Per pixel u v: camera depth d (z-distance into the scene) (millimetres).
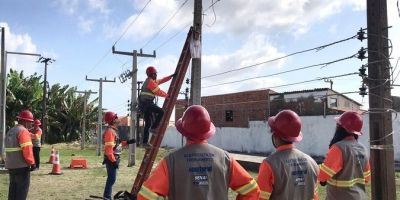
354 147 5047
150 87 10117
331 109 29484
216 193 3451
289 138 4215
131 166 20781
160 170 3410
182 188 3377
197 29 10727
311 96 30984
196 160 3457
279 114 4340
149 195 3334
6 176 15781
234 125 37500
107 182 9781
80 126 50531
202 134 3557
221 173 3484
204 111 3643
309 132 29781
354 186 4984
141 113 10453
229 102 38094
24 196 8555
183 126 3609
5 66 20734
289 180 4078
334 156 4926
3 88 20625
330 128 28500
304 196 4164
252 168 20172
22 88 46188
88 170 18641
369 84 6242
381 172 6160
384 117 6145
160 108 10203
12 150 8477
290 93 32594
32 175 16609
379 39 6164
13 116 45281
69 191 12961
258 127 35000
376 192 6219
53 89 49688
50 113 49188
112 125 9836
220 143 38781
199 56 10328
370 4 6258
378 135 6180
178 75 10055
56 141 49844
